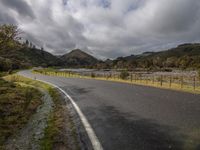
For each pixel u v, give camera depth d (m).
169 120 6.48
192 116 6.86
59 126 6.62
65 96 13.46
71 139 5.32
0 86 17.64
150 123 6.26
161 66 102.94
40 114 8.93
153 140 4.86
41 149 4.93
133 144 4.67
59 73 56.50
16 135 6.26
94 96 12.54
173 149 4.32
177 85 17.70
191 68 76.44
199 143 4.59
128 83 20.89
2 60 23.16
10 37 18.78
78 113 8.23
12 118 8.09
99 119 7.09
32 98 13.32
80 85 20.25
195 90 13.73
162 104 9.04
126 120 6.75
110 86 18.02
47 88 20.09
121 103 9.77
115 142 4.86
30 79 34.47
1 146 5.40
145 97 11.14
